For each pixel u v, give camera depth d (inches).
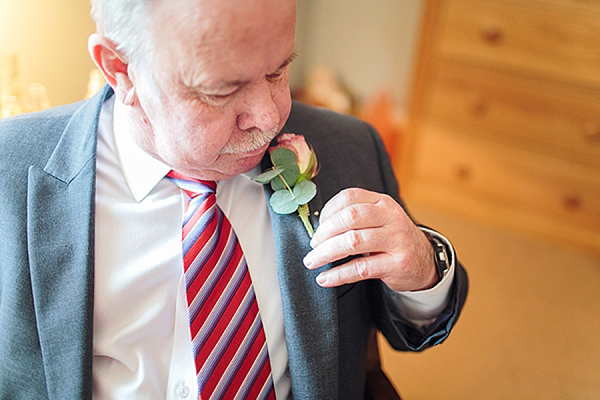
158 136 22.7
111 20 20.8
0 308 24.6
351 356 27.4
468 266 60.8
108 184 26.2
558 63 55.6
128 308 25.1
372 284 28.3
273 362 26.1
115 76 22.5
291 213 26.3
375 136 31.3
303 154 26.2
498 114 61.3
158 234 25.9
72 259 24.2
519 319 54.5
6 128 26.4
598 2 51.4
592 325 54.2
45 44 33.7
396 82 76.3
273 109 21.9
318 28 79.0
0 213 24.8
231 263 25.4
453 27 59.5
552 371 49.3
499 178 64.7
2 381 24.4
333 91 76.2
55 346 23.6
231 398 24.5
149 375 25.0
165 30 19.9
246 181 27.5
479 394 47.2
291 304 25.0
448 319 26.7
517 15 55.6
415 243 24.5
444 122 65.1
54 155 25.5
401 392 47.0
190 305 24.3
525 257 62.6
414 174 70.4
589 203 60.9
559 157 60.1
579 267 61.4
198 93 21.0
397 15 72.1
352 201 24.3
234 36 19.8
